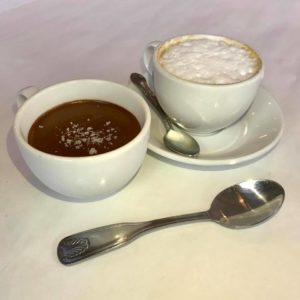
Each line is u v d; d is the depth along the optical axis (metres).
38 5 0.46
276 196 0.23
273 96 0.31
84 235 0.21
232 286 0.19
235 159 0.24
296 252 0.20
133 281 0.19
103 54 0.37
